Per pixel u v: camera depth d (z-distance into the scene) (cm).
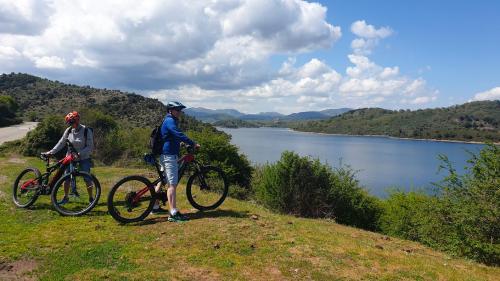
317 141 18975
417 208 1362
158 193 766
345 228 977
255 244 632
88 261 555
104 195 962
